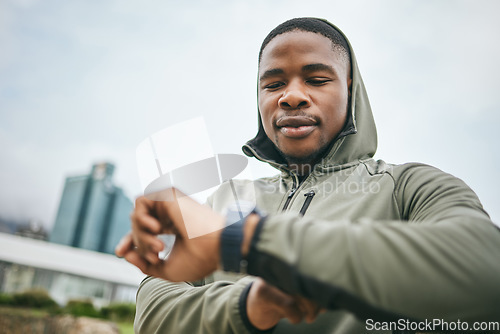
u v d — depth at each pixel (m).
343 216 0.79
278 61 0.89
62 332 10.66
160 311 0.71
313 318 0.48
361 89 1.13
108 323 11.64
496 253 0.41
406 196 0.74
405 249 0.39
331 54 0.90
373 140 1.16
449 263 0.38
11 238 16.98
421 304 0.38
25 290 14.47
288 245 0.41
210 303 0.64
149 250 0.48
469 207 0.53
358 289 0.38
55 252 17.41
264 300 0.52
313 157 0.96
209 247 0.45
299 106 0.86
